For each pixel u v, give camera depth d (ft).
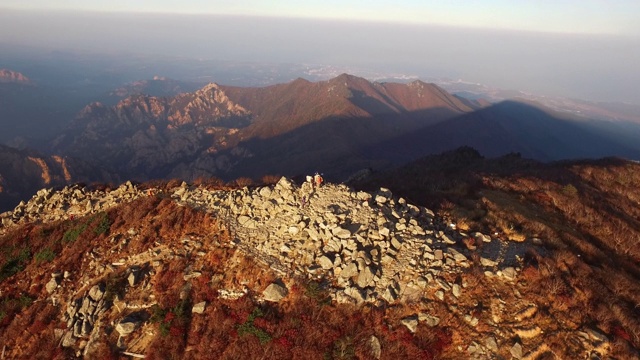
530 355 62.44
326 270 76.74
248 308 71.87
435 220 94.58
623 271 92.07
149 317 74.49
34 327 79.61
